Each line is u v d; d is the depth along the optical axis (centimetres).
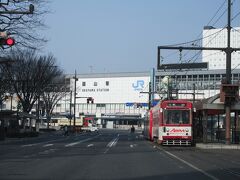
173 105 3994
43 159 2453
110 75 14900
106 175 1689
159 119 4066
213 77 11888
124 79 14700
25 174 1702
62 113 14662
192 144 4084
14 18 3659
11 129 6228
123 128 14800
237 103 3847
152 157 2708
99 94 15012
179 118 3978
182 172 1841
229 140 3812
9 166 2031
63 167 1995
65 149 3484
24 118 7181
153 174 1747
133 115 14488
